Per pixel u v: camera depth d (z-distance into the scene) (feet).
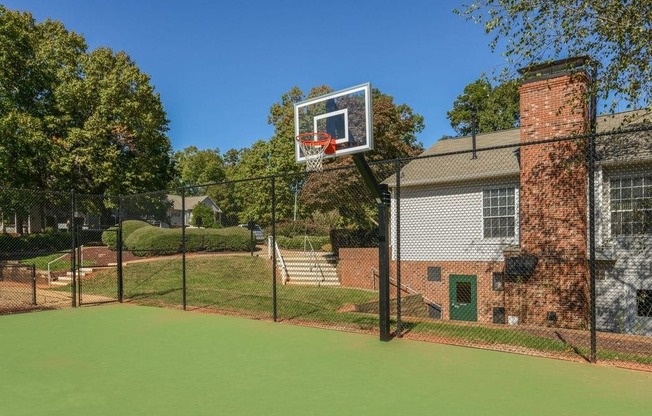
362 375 18.43
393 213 55.47
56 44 89.76
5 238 67.97
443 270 51.65
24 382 18.04
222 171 249.96
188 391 16.75
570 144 39.83
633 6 28.60
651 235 38.96
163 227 72.33
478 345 23.24
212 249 69.51
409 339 24.86
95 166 83.25
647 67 28.71
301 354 21.98
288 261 62.18
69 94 84.58
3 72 76.89
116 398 16.10
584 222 39.47
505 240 47.88
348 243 64.49
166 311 36.01
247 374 18.78
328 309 36.55
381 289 24.64
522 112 42.80
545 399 15.48
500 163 49.85
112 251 68.13
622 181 40.42
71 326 29.91
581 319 38.50
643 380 17.47
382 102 81.20
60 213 79.46
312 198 72.49
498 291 47.88
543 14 31.24
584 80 35.35
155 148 96.99
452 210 51.62
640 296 39.17
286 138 95.25
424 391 16.40
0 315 34.63
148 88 92.48
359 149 25.36
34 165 77.51
